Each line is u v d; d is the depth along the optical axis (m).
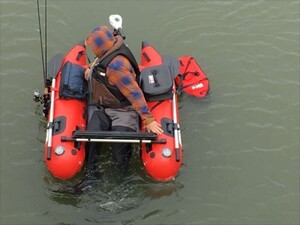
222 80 7.11
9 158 6.09
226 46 7.57
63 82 5.89
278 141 6.38
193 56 7.44
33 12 7.86
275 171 6.06
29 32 7.61
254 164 6.13
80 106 5.96
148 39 7.64
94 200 5.61
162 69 6.07
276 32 7.77
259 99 6.86
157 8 8.05
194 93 6.75
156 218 5.54
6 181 5.86
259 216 5.61
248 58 7.41
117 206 5.58
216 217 5.59
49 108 6.05
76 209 5.56
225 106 6.76
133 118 5.75
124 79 5.20
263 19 7.95
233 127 6.52
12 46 7.41
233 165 6.11
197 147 6.29
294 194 5.82
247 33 7.76
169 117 5.86
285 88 7.01
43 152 6.16
